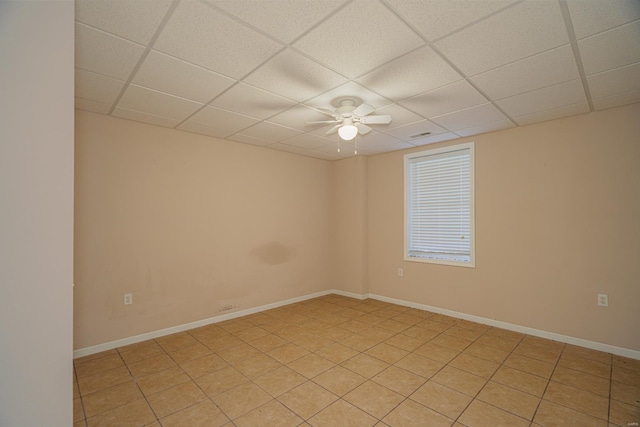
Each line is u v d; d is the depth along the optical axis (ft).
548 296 10.80
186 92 8.36
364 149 15.12
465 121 10.85
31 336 3.72
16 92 3.67
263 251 14.48
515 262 11.57
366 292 16.61
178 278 11.69
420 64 6.92
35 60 3.78
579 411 6.73
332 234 17.80
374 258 16.43
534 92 8.41
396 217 15.43
